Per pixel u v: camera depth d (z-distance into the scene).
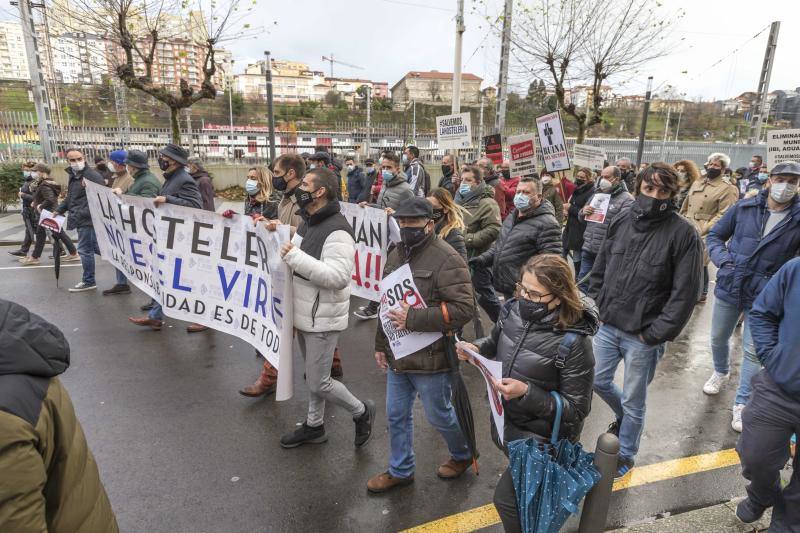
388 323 2.69
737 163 19.38
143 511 2.71
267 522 2.64
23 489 1.11
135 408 3.81
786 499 2.36
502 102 12.43
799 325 2.16
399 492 2.90
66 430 1.29
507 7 11.88
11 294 6.61
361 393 4.15
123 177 6.97
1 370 1.15
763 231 3.55
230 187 17.03
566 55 13.23
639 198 2.88
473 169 5.22
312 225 3.02
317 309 2.99
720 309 3.96
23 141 14.76
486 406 4.00
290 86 102.50
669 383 4.45
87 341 5.10
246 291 3.62
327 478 3.01
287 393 3.06
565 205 7.14
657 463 3.22
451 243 4.12
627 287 2.92
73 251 8.58
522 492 1.99
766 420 2.29
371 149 20.83
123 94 16.45
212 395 4.04
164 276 3.97
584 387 2.04
